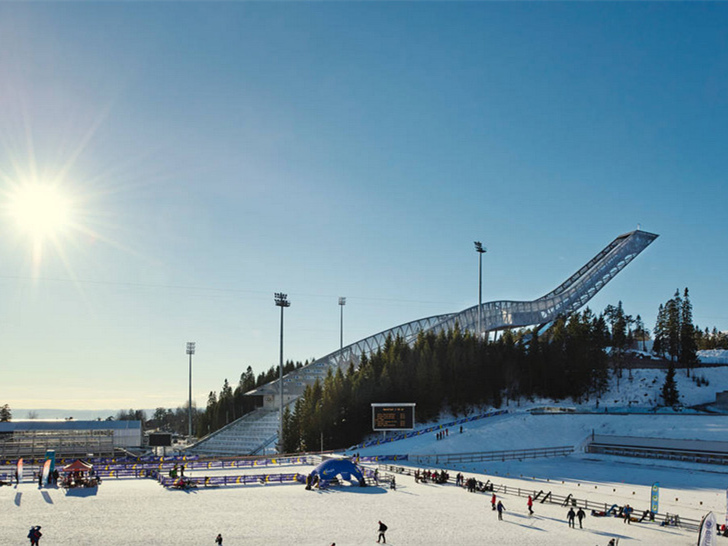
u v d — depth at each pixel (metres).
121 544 45.03
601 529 52.62
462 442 105.69
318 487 71.44
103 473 78.69
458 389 134.88
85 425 119.94
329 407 124.38
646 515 56.94
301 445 125.00
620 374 155.00
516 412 126.88
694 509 61.84
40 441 111.50
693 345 159.25
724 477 82.62
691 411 127.94
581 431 113.38
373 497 65.56
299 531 49.94
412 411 109.88
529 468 89.88
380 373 139.00
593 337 149.62
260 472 83.00
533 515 57.56
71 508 57.22
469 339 146.88
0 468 82.12
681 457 94.25
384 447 106.56
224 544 45.62
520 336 176.00
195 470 84.88
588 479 79.81
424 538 48.22
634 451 100.81
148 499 62.59
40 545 44.06
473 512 58.31
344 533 49.44
